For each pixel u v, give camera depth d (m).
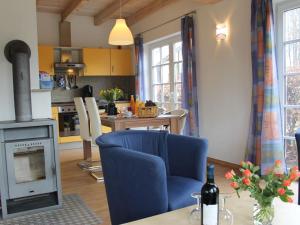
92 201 3.15
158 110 4.25
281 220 1.48
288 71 3.66
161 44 6.21
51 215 2.82
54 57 6.38
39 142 2.92
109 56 6.77
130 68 7.04
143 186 1.90
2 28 3.11
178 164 2.47
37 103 3.33
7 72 3.14
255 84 3.71
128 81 7.32
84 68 6.52
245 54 4.02
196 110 4.91
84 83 6.89
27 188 2.89
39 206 2.96
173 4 5.44
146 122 3.88
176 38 5.72
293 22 3.56
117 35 3.96
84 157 4.93
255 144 3.73
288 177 1.33
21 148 2.86
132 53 7.02
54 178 3.01
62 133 6.05
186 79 4.98
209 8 4.60
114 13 6.05
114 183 2.12
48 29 6.48
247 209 1.61
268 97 3.50
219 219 1.46
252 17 3.71
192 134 4.91
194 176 2.34
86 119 4.38
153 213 1.89
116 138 2.46
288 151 3.73
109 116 4.11
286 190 1.31
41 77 3.38
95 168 4.39
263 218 1.37
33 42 3.26
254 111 3.74
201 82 4.88
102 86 7.09
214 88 4.62
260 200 1.35
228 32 4.27
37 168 3.08
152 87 6.64
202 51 4.81
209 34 4.64
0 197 2.91
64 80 6.54
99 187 3.61
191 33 4.89
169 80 6.02
